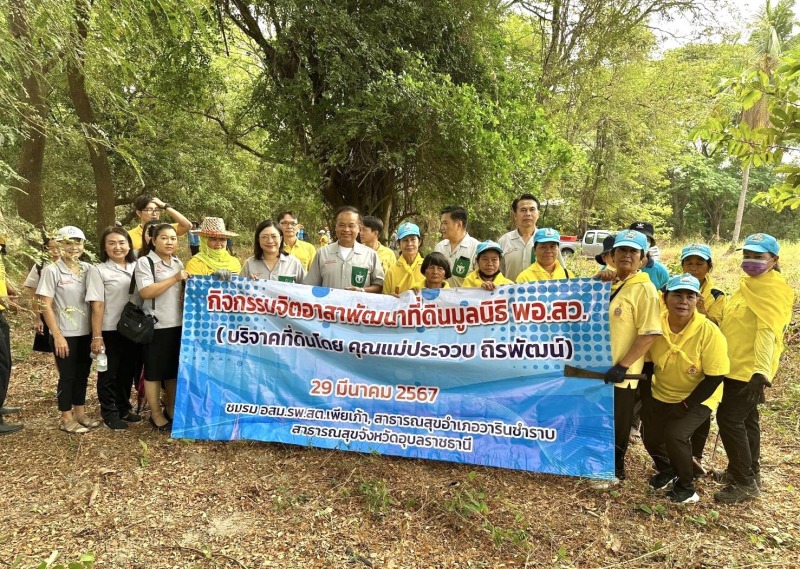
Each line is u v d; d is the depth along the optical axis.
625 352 3.75
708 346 3.45
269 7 10.80
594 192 25.55
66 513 3.35
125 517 3.31
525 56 14.37
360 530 3.21
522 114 11.23
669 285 3.54
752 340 3.59
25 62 3.40
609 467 3.73
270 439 4.25
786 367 6.63
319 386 4.31
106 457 4.07
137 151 14.05
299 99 11.03
